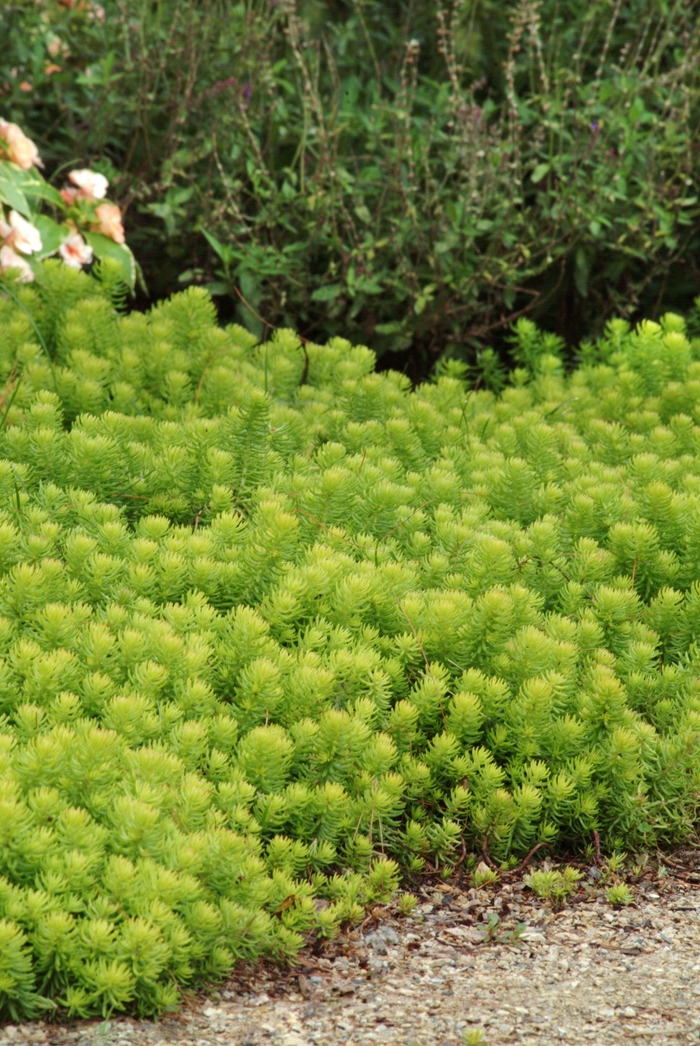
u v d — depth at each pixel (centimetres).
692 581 189
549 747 170
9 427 191
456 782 168
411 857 166
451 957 159
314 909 156
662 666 182
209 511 187
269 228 245
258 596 177
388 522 189
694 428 212
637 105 242
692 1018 153
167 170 239
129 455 190
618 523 190
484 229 240
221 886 154
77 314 212
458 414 217
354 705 168
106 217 229
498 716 171
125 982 148
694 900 166
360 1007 153
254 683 165
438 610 173
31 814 151
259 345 239
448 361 241
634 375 227
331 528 187
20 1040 147
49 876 149
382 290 239
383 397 212
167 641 165
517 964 158
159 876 150
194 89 245
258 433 192
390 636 177
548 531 186
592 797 168
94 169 245
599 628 178
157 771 156
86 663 165
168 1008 151
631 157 248
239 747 164
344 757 164
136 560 176
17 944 146
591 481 197
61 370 204
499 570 180
